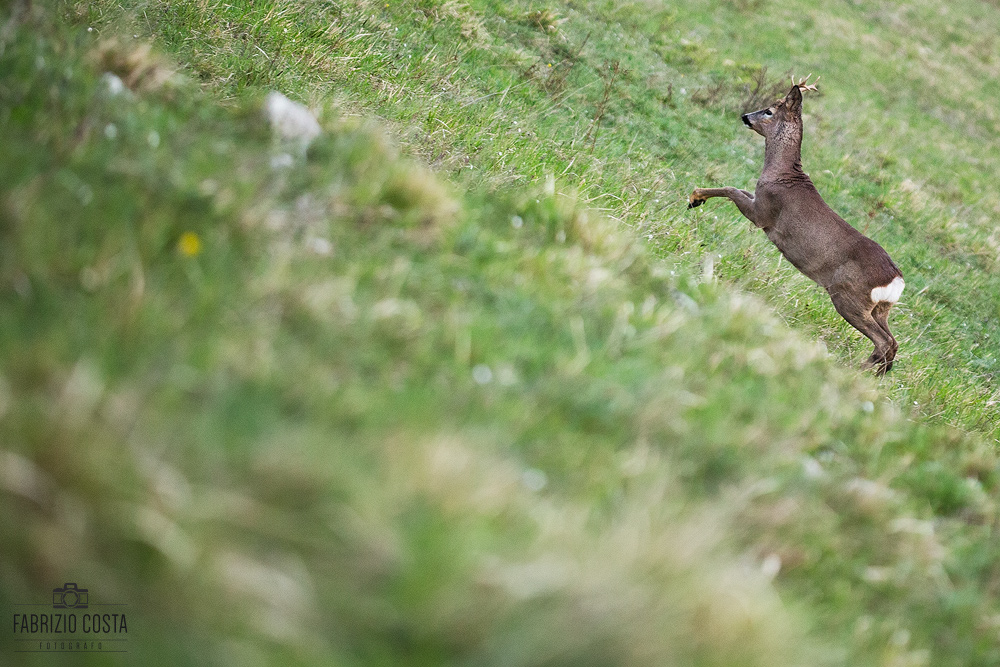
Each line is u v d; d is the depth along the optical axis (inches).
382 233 426.9
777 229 861.2
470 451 285.6
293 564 227.6
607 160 1018.1
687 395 398.3
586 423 355.9
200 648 200.4
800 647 280.5
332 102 663.1
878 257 810.2
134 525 211.8
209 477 237.1
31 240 290.7
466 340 364.5
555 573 246.4
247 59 725.9
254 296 324.8
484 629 229.3
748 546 337.1
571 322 421.1
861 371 698.8
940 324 1178.6
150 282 308.5
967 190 1777.8
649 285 535.2
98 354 263.0
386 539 238.7
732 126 1445.6
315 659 209.3
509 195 580.4
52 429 220.4
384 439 280.2
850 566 363.9
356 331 339.9
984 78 2623.0
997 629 367.9
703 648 251.8
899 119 2003.0
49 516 209.0
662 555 272.2
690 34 1748.3
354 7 1018.1
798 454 410.6
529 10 1390.3
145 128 412.2
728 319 533.0
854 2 2714.1
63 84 413.4
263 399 281.1
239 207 366.9
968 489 474.6
